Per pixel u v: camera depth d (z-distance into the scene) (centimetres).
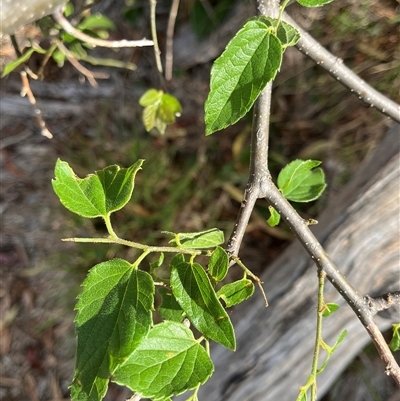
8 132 75
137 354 17
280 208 22
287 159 68
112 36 73
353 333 48
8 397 67
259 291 51
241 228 21
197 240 20
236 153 69
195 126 71
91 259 67
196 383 17
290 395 50
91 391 17
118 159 70
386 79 64
